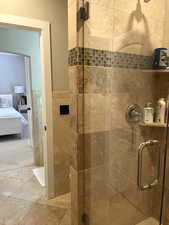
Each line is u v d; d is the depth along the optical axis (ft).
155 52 4.99
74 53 4.22
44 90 6.49
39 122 9.89
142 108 5.16
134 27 4.65
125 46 4.65
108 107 4.71
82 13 4.00
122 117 4.95
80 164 4.58
